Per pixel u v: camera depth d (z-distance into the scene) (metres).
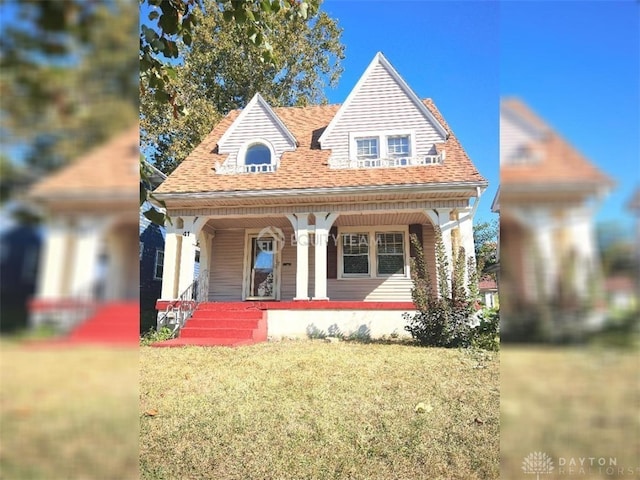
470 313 7.79
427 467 2.82
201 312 9.37
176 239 10.06
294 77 19.09
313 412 3.86
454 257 9.00
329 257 11.23
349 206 9.86
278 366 5.73
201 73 17.58
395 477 2.72
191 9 3.14
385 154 10.55
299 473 2.81
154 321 9.96
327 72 19.34
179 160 16.23
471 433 3.30
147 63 2.71
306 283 9.66
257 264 11.73
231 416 3.78
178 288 9.73
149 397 4.35
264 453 3.08
